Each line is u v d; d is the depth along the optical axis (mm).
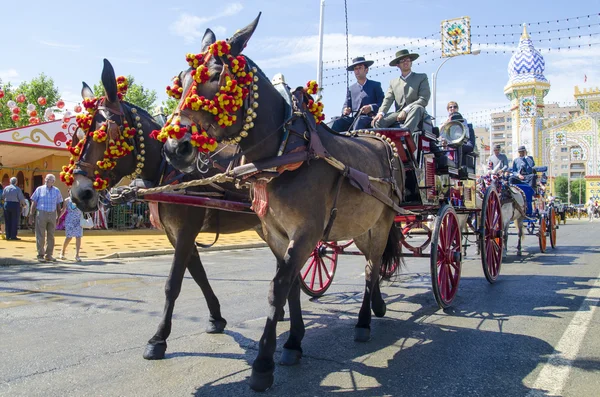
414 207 6082
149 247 13969
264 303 6648
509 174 11766
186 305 6500
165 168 4809
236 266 10648
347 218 4562
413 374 3969
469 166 8406
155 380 3828
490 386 3701
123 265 10727
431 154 6484
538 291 7305
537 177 13102
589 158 42250
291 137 4023
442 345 4734
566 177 96125
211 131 3672
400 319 5766
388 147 5496
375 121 6484
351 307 6496
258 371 3619
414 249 6859
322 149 4078
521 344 4723
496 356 4383
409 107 6688
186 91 3621
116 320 5676
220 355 4453
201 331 5242
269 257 12594
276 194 3871
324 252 7160
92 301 6727
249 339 4961
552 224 13898
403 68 7258
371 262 5289
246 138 3877
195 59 3648
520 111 38156
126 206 20094
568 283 7973
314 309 6375
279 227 4207
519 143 38125
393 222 5969
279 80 4234
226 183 5039
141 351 4539
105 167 4344
